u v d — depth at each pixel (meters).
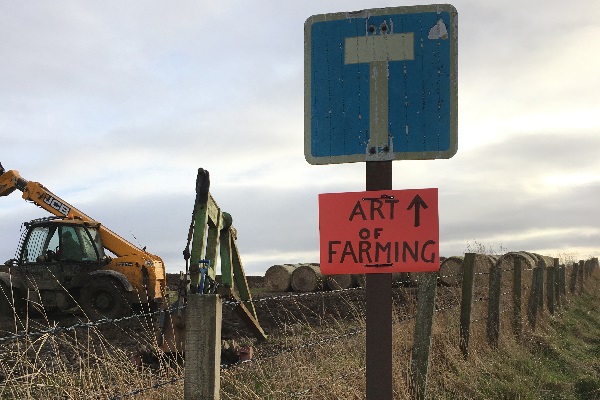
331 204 3.18
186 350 2.93
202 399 2.91
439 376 6.25
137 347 6.95
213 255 9.01
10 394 4.15
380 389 3.14
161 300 14.05
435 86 3.19
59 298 13.52
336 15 3.29
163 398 4.47
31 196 15.30
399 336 6.49
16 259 13.93
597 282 22.45
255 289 19.08
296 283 17.45
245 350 6.97
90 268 13.88
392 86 3.22
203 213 8.20
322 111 3.28
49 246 13.84
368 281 3.18
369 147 3.22
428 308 5.95
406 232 3.12
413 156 3.18
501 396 6.22
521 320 9.45
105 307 13.35
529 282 11.58
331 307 13.23
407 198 3.13
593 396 7.13
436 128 3.17
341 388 5.05
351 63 3.26
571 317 13.41
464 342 7.12
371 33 3.25
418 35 3.21
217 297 2.94
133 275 13.86
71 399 4.18
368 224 3.15
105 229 14.59
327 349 6.22
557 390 7.07
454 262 14.10
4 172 15.91
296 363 5.43
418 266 3.09
